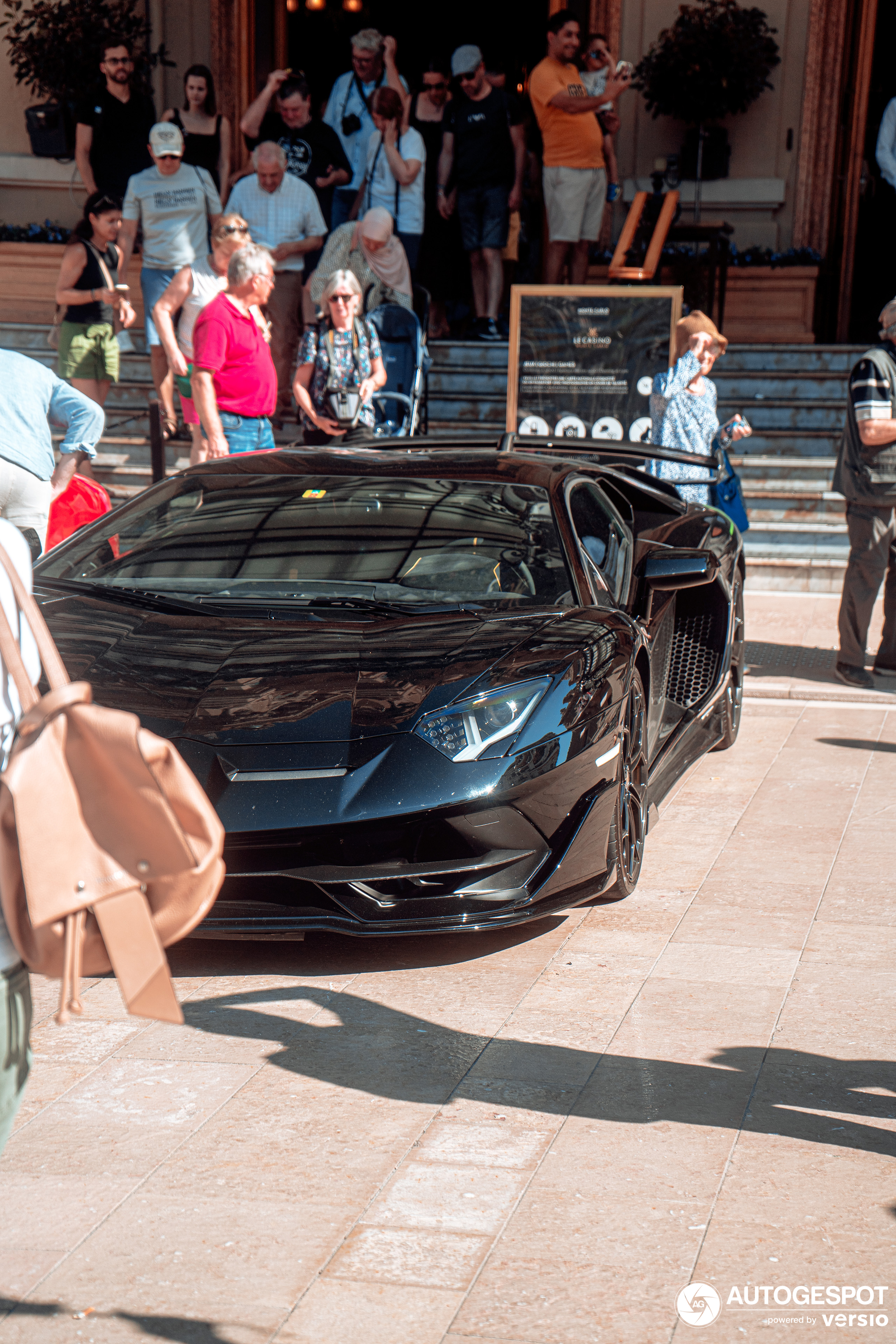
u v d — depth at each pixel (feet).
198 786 4.58
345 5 43.37
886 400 20.52
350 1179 7.86
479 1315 6.59
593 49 33.27
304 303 30.99
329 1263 7.01
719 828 15.25
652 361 27.40
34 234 38.45
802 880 13.52
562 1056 9.53
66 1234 7.25
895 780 17.29
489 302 34.14
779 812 15.89
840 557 29.30
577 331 27.53
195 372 21.42
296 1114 8.63
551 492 14.56
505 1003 10.44
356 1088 9.01
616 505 16.56
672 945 11.74
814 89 38.47
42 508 15.05
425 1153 8.16
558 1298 6.73
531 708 10.95
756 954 11.57
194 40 39.99
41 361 35.65
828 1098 8.97
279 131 31.99
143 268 29.60
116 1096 8.86
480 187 32.94
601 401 27.71
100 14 37.22
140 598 12.87
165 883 4.50
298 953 11.38
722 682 17.15
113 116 32.78
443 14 44.01
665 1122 8.59
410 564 13.50
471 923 10.46
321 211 31.17
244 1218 7.42
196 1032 9.83
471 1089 9.01
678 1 38.68
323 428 23.62
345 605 12.66
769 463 30.60
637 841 12.92
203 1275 6.89
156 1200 7.60
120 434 31.89
